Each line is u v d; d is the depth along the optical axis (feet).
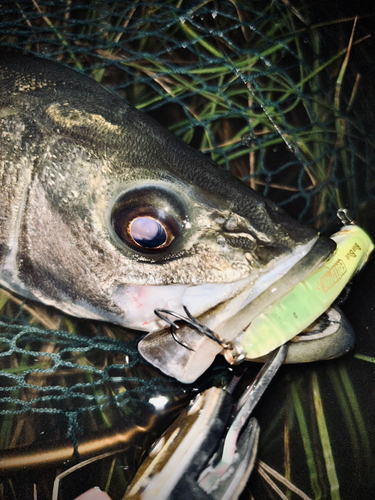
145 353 0.51
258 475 0.56
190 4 0.92
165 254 0.49
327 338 0.54
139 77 0.84
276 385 0.62
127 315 0.53
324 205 0.81
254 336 0.50
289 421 0.60
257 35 0.91
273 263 0.48
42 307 0.65
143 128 0.54
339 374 0.63
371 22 0.95
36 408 0.58
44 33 0.87
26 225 0.54
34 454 0.55
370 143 0.85
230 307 0.49
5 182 0.53
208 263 0.49
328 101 0.87
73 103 0.54
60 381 0.62
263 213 0.50
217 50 0.90
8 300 0.66
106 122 0.53
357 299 0.68
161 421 0.58
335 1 0.96
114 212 0.50
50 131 0.53
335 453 0.58
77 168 0.52
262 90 0.88
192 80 0.87
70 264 0.53
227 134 0.86
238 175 0.84
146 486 0.46
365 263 0.64
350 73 0.90
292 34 0.91
